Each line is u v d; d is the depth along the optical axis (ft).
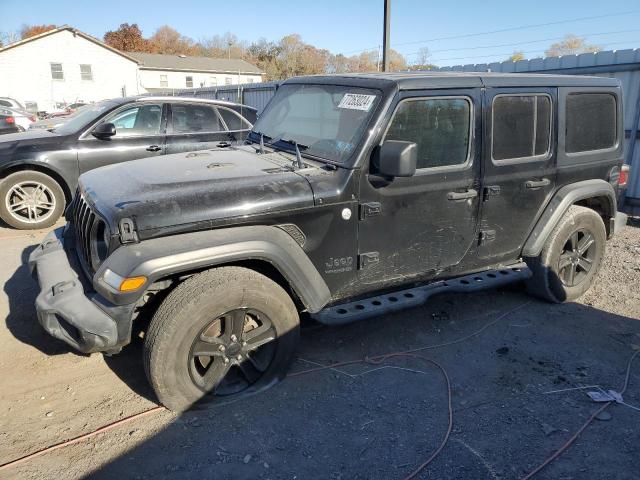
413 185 11.45
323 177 10.68
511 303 15.64
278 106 14.21
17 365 11.73
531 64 32.04
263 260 10.03
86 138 22.88
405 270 12.02
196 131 24.48
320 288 10.68
